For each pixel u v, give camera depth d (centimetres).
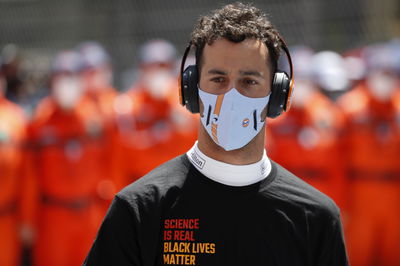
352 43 1956
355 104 1384
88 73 1443
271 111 479
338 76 1519
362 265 1390
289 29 1973
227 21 462
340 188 1366
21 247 1264
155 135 1352
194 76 478
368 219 1373
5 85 1352
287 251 460
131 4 2072
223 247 453
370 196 1366
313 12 1966
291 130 1355
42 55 2091
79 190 1290
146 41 2064
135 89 1442
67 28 2100
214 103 464
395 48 1514
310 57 1527
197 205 459
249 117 465
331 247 470
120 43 2070
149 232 452
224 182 464
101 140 1324
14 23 2130
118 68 2050
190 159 478
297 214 465
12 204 1216
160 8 2058
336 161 1362
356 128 1366
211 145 473
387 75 1375
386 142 1361
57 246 1288
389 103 1370
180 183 466
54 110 1293
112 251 453
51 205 1290
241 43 459
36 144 1283
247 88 464
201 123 477
